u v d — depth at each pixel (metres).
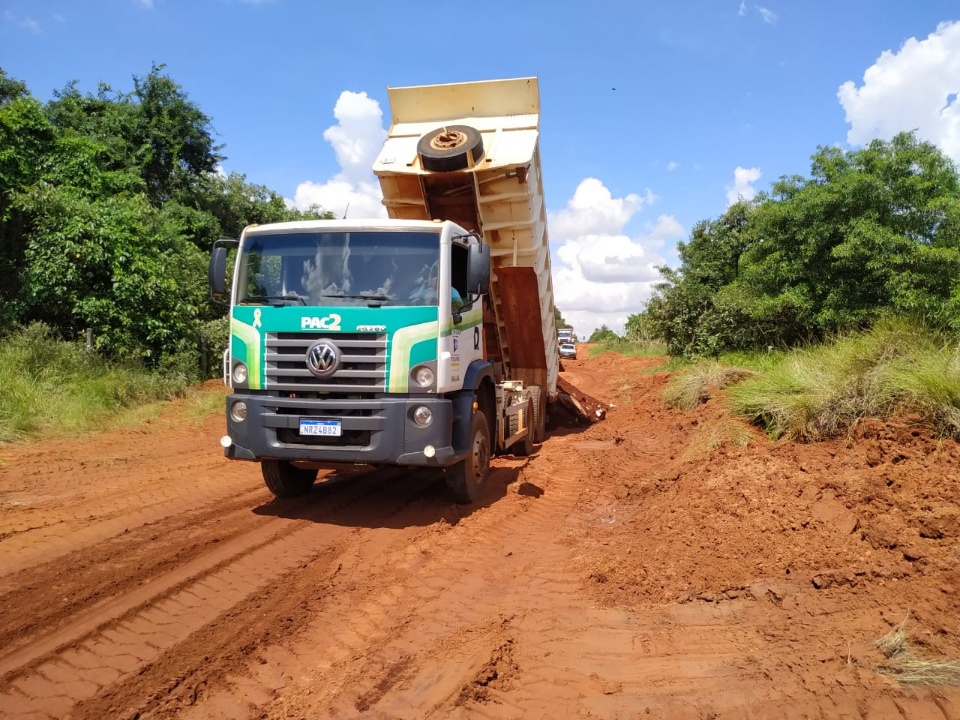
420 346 6.51
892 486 5.42
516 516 7.28
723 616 4.50
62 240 14.35
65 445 10.46
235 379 6.75
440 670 3.96
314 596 5.02
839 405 7.04
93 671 3.85
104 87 24.55
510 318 11.00
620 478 8.46
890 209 10.97
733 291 15.58
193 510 7.16
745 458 7.04
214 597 4.92
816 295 11.77
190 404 13.94
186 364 15.63
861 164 11.45
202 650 4.13
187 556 5.71
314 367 6.41
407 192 9.83
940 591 4.17
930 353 7.09
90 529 6.35
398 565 5.70
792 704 3.37
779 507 5.78
